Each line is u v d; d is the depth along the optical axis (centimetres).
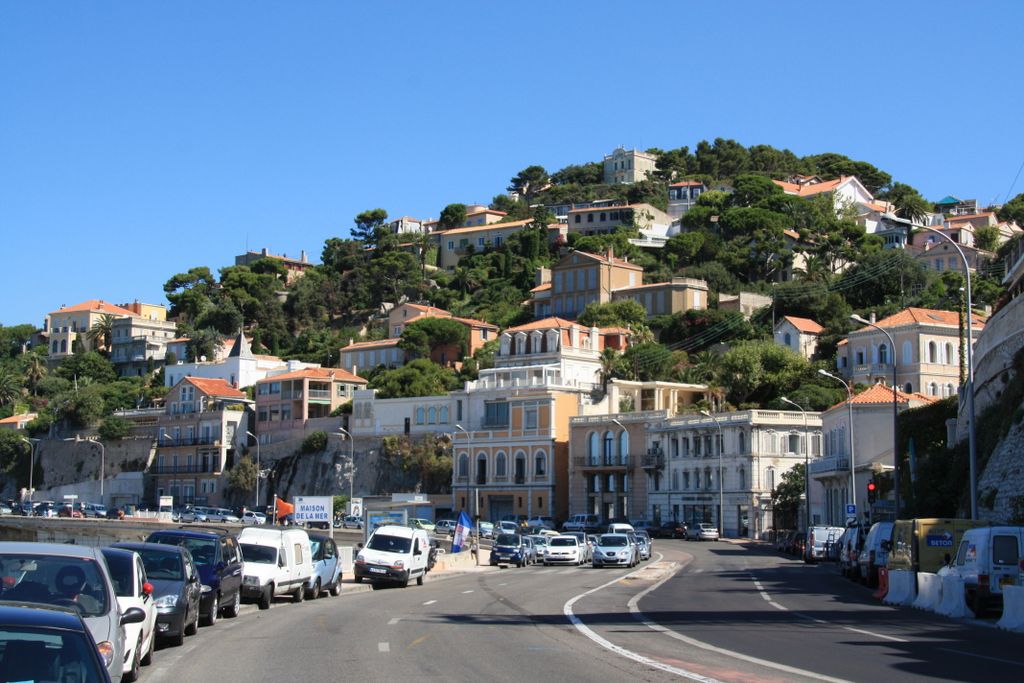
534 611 3198
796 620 2889
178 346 18688
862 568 4394
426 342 15438
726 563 6406
